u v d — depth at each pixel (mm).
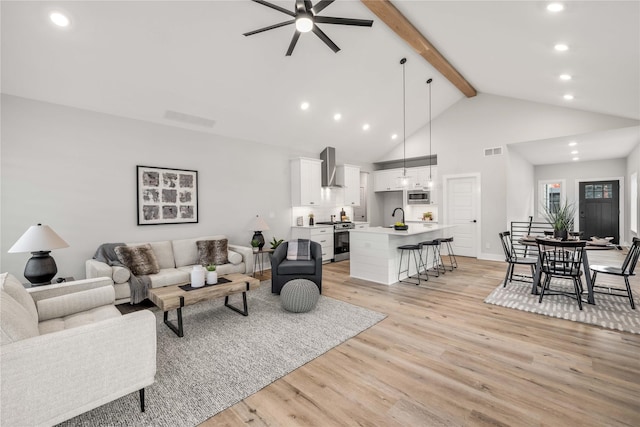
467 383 2035
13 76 3104
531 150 6727
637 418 1680
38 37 2814
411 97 5980
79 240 3699
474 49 4090
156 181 4316
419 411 1771
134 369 1739
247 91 4355
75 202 3666
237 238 5340
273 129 5461
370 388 1999
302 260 4301
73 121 3646
